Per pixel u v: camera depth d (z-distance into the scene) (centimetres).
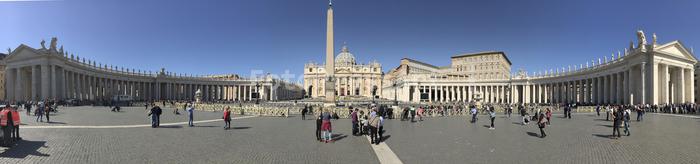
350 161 1269
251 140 1764
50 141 1659
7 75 6831
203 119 3133
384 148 1547
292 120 3108
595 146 1633
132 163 1207
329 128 1748
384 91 19475
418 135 2045
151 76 9981
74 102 5809
